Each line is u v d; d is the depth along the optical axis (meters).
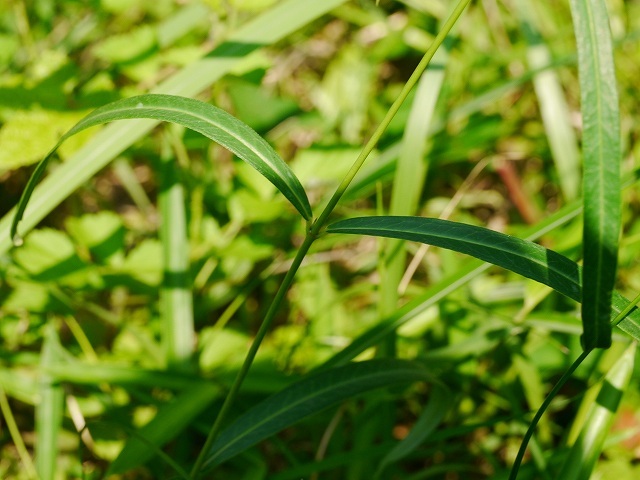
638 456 0.67
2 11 1.04
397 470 0.65
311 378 0.55
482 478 0.73
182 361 0.70
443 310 0.73
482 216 1.04
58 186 0.61
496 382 0.73
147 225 0.97
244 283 0.88
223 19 0.82
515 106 1.06
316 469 0.61
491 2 1.08
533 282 0.64
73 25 1.06
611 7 1.05
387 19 1.15
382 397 0.64
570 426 0.64
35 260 0.71
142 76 0.76
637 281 0.81
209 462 0.54
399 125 0.96
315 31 1.15
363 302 0.89
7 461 0.73
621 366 0.56
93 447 0.68
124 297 0.85
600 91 0.44
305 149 0.81
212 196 0.86
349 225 0.49
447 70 0.98
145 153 0.91
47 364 0.68
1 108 0.69
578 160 0.88
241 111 0.93
